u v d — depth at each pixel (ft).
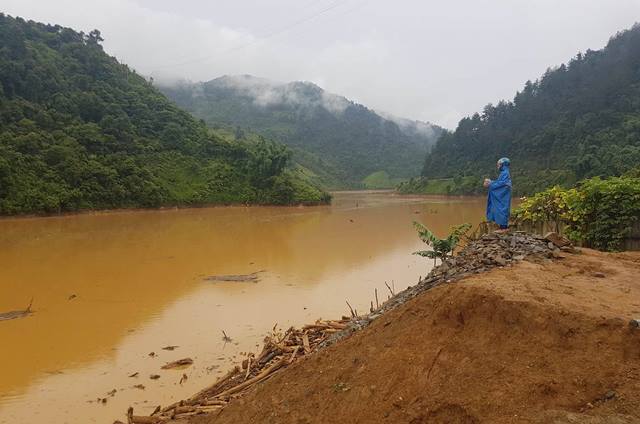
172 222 145.59
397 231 115.65
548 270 21.98
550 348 14.76
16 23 243.60
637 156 197.26
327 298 53.42
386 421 15.46
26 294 56.80
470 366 15.52
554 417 12.47
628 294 17.65
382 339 19.75
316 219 154.10
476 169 333.62
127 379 33.91
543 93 340.39
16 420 28.84
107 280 63.77
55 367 36.24
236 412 21.22
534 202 41.63
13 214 146.10
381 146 631.97
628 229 33.55
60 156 170.50
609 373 13.32
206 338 41.65
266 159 228.63
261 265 73.56
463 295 17.78
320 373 20.21
